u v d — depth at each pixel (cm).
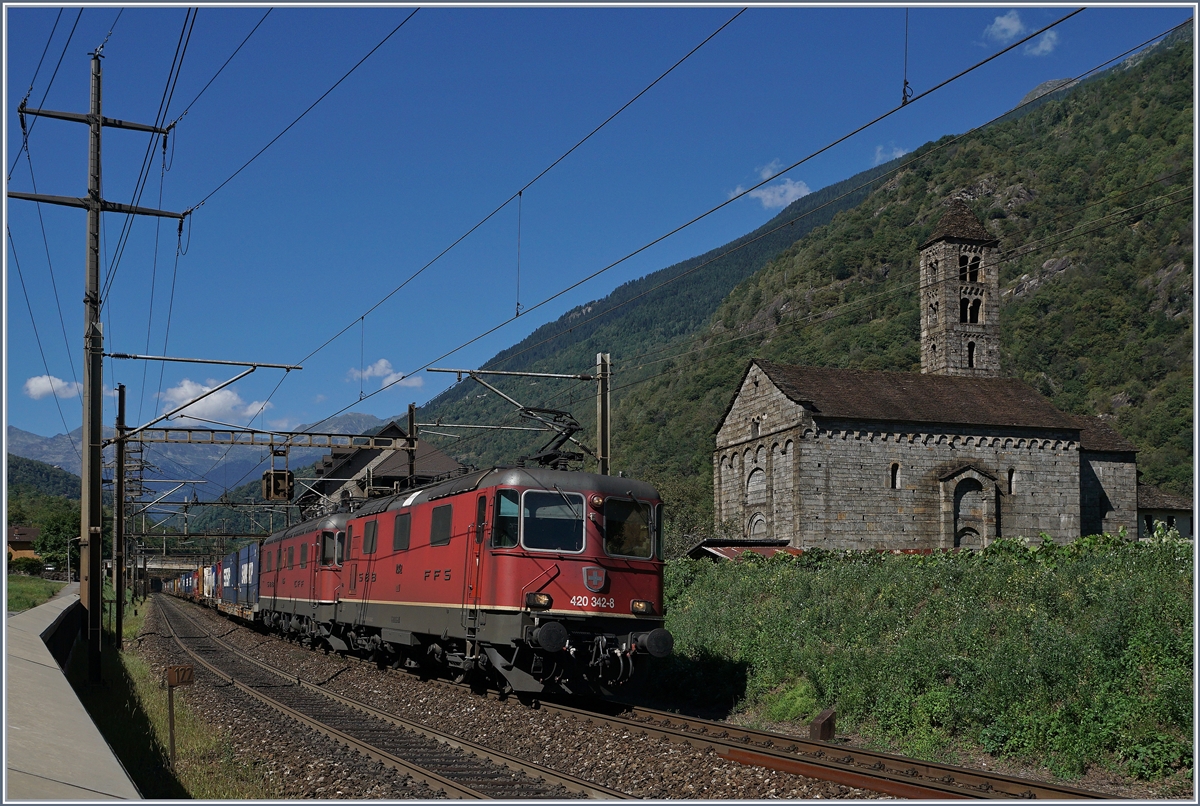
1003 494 5641
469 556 1936
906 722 1559
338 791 1141
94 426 2328
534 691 1792
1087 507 6194
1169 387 12756
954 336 7025
